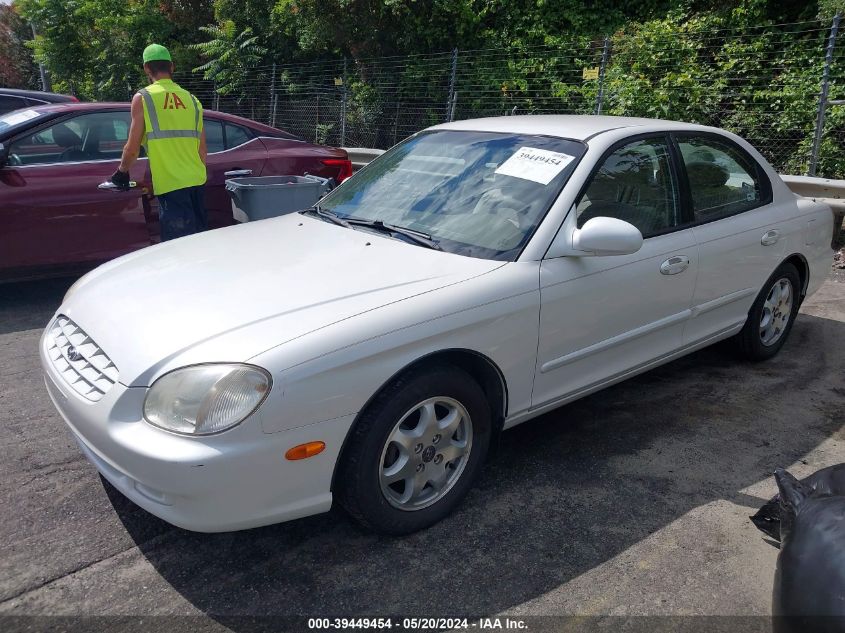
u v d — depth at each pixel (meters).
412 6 12.80
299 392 2.30
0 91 9.11
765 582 2.57
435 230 3.26
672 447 3.53
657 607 2.44
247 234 3.55
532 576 2.58
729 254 3.91
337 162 7.11
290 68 15.20
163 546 2.71
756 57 9.59
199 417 2.23
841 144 8.71
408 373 2.60
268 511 2.37
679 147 3.82
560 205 3.14
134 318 2.62
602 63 9.70
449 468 2.89
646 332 3.54
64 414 2.66
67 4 17.81
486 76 11.97
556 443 3.55
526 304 2.91
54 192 5.43
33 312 5.48
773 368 4.57
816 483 2.52
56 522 2.84
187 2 17.22
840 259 7.08
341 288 2.70
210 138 6.46
